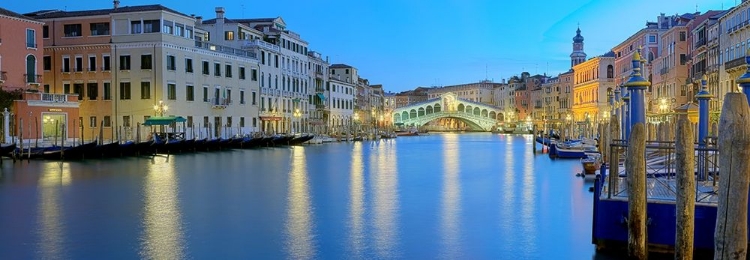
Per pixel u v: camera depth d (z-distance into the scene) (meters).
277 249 14.57
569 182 28.23
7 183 26.31
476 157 47.81
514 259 13.73
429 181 28.66
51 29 55.72
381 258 13.83
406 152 55.06
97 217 18.27
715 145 15.96
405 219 18.14
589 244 14.95
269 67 71.81
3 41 45.06
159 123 48.81
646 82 13.34
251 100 67.44
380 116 132.88
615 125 20.81
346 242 15.25
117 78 54.41
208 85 60.19
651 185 15.16
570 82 113.81
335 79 96.44
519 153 53.75
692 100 59.56
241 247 14.73
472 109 147.12
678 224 10.30
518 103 151.88
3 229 16.50
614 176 13.12
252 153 49.72
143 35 53.81
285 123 76.38
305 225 17.23
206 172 32.28
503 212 19.36
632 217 11.63
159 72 53.62
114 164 36.44
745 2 45.06
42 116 45.44
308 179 29.28
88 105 55.00
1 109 42.81
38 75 48.00
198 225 17.19
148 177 29.34
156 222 17.56
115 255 13.94
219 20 68.44
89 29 55.09
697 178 15.14
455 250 14.49
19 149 37.56
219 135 61.44
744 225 8.47
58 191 23.88
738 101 8.35
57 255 13.91
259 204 20.91
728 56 49.75
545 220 17.98
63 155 38.66
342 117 100.19
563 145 47.44
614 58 91.38
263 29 75.62
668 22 75.38
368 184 27.20
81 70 55.16
